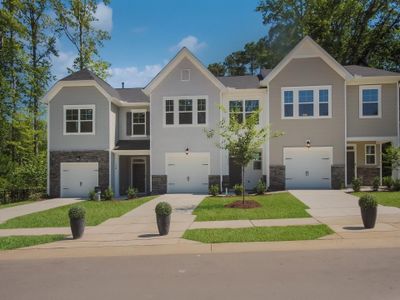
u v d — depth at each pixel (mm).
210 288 6305
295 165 23281
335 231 10828
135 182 27656
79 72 25812
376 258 7930
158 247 9914
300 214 13836
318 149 23125
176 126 24250
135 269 7805
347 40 38000
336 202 16641
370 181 24453
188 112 24203
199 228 12102
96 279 7168
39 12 32656
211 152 24000
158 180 24375
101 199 22984
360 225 11555
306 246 9305
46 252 9906
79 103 25047
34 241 11148
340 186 22578
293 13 41750
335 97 22922
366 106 23422
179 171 24359
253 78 26500
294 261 7922
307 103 23141
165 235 11297
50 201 22578
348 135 23453
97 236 11602
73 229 11375
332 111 22906
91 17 35938
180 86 24266
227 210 15516
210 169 23984
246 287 6281
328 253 8516
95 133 24938
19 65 30828
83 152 24953
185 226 12570
